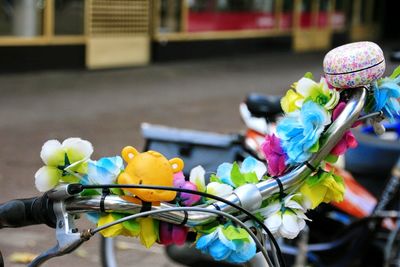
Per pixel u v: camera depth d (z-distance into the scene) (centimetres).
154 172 158
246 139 358
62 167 158
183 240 164
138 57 1359
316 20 1866
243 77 1298
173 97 1038
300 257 344
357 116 165
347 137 169
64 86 1074
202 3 1486
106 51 1292
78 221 264
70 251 157
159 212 154
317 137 162
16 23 1156
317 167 168
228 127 844
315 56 1738
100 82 1135
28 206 162
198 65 1420
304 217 171
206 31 1509
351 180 368
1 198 518
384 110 171
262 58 1614
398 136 387
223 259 163
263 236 175
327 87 168
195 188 167
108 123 820
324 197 174
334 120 167
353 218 362
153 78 1217
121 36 1316
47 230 456
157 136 352
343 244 360
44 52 1191
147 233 162
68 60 1232
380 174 380
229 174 173
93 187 156
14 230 453
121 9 1305
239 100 1040
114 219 158
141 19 1354
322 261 363
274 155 169
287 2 1747
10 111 859
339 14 1975
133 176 158
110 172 159
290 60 1617
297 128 164
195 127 833
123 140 737
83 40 1248
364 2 2100
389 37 2238
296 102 170
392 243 353
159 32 1398
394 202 362
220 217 163
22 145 689
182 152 346
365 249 359
